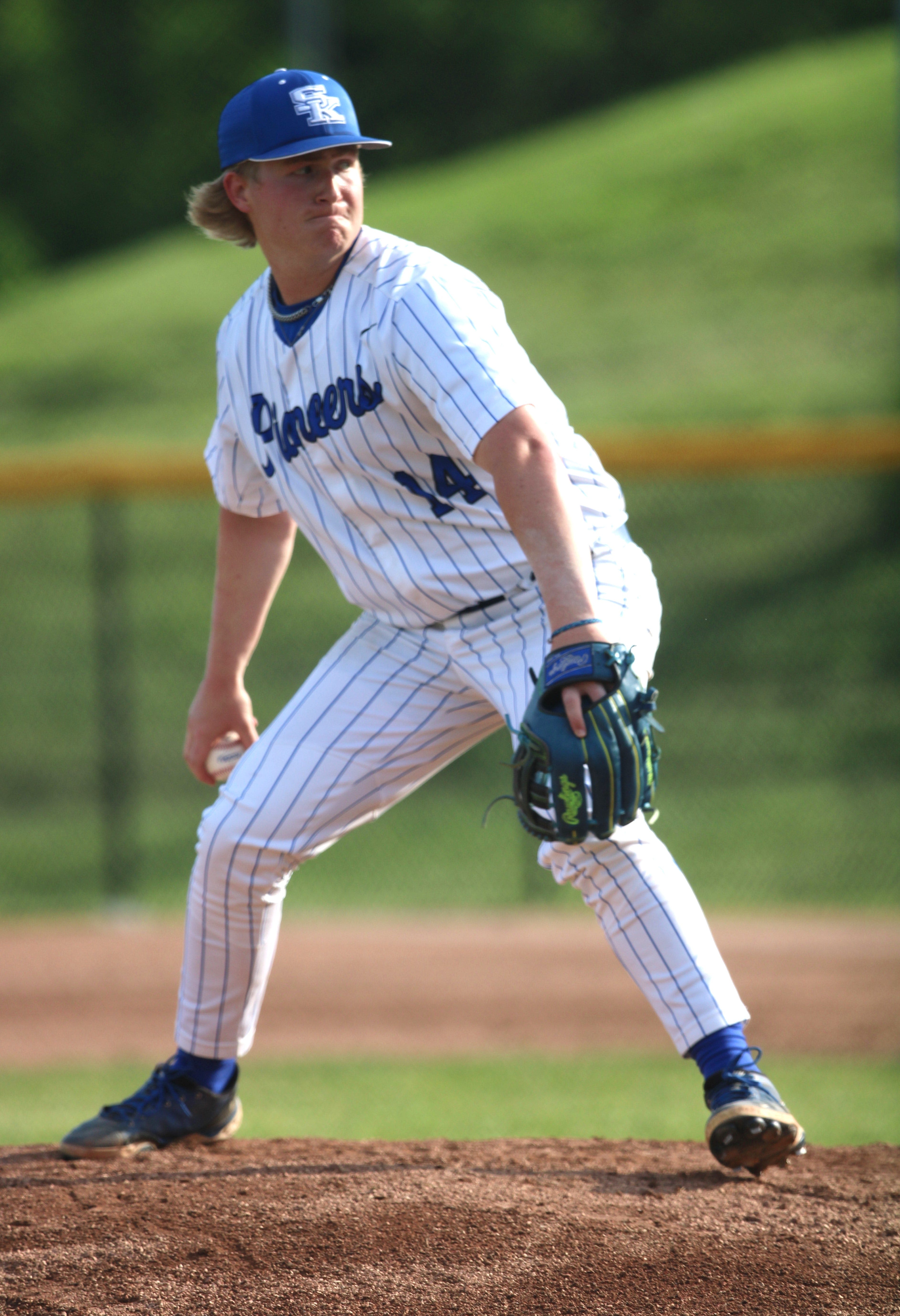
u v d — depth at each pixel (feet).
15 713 159.12
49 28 389.39
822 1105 53.78
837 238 273.33
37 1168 31.86
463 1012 75.87
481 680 29.86
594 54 431.43
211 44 396.37
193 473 101.35
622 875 29.63
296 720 32.07
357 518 30.32
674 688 160.35
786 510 195.00
